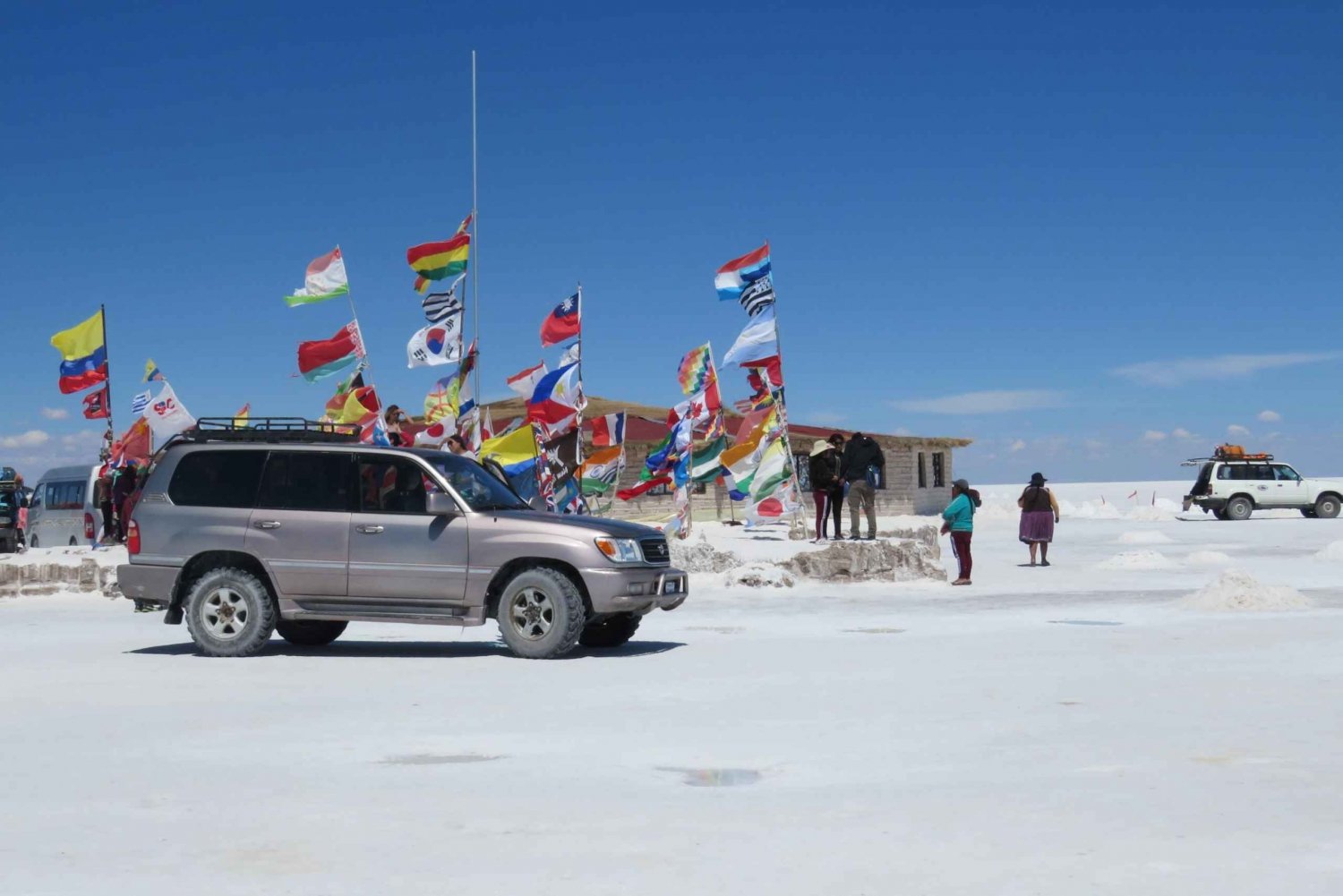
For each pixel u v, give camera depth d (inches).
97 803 255.4
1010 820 234.4
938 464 2256.4
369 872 205.5
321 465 530.0
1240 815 236.1
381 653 528.7
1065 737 316.8
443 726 342.0
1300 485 2086.6
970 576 919.0
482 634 617.6
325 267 916.0
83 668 477.4
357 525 517.0
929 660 474.0
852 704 370.3
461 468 541.6
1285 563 1096.2
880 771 279.9
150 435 1037.8
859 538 959.6
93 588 860.6
